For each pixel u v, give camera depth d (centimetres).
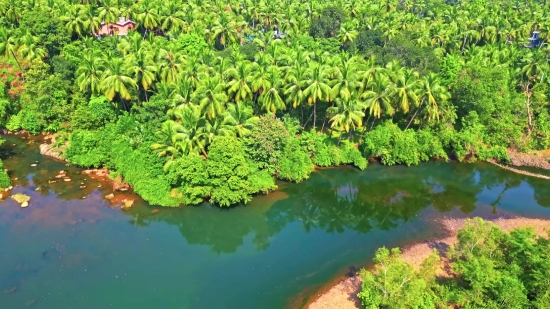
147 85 6544
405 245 4906
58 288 4047
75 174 6012
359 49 9506
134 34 8350
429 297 3572
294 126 6731
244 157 5731
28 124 6938
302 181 6194
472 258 3741
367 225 5372
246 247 4903
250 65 6688
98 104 6550
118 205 5372
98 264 4403
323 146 6594
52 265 4322
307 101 6706
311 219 5519
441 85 7244
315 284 4253
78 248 4597
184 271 4428
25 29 7762
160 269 4428
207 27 9462
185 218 5303
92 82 6556
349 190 6147
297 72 6412
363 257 4694
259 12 11250
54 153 6462
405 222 5412
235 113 5838
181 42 8525
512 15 12012
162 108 6025
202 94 5850
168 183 5419
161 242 4869
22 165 6194
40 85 6806
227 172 5200
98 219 5097
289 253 4794
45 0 9906
